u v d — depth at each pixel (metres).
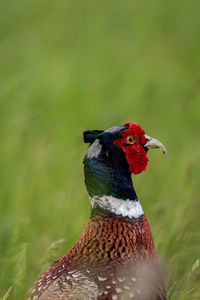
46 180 19.00
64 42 32.66
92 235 11.44
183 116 24.48
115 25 38.56
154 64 32.91
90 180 11.56
